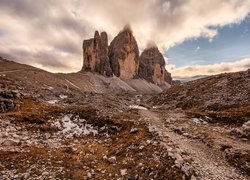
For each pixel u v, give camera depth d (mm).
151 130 32219
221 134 32594
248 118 40812
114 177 20031
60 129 37594
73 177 19641
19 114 39688
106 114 44438
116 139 32094
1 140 28281
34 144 28672
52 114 44500
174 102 76625
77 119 42781
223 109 54281
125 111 57500
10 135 30875
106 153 27156
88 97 83750
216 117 45250
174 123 41188
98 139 33906
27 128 35062
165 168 19797
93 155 26344
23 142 28891
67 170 20922
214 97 64625
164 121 43719
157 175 19125
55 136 34312
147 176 19344
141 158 23031
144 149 25047
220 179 18672
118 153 26109
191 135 31969
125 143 28844
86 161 23938
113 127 36812
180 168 19312
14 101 47062
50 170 20672
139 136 30562
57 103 60562
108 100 81500
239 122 40688
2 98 45625
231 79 72625
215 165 21656
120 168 21812
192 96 73000
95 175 20578
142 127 34906
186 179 18109
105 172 21188
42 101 56625
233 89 64375
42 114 43156
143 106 79500
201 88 77000
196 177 18531
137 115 49188
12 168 20672
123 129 36031
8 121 36156
